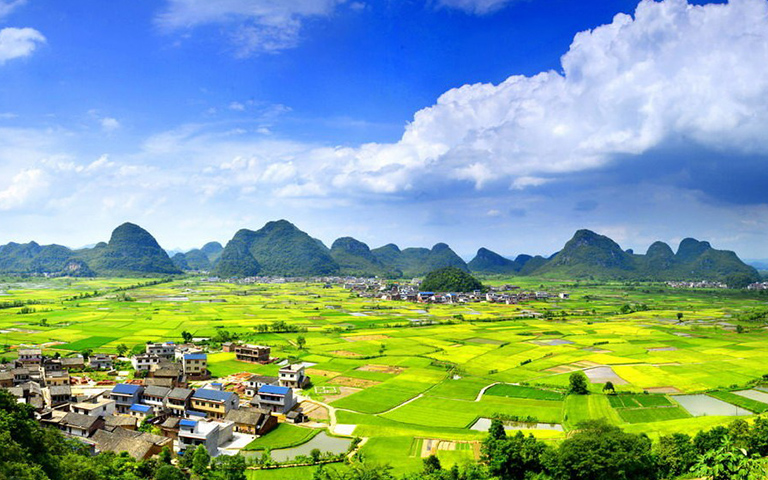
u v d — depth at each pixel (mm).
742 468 87000
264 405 161875
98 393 171625
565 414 157250
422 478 106562
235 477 111438
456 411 162000
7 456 88688
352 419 155250
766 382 188875
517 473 114438
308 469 119188
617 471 104938
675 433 122562
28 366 198750
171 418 143625
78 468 99938
